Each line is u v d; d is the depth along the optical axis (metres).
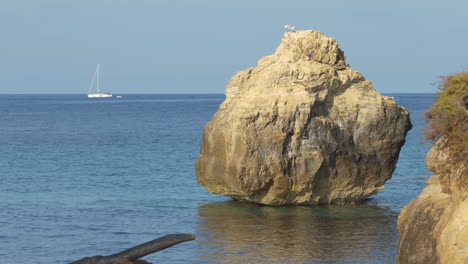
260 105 58.75
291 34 63.50
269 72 60.19
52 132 161.00
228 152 59.12
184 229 50.47
